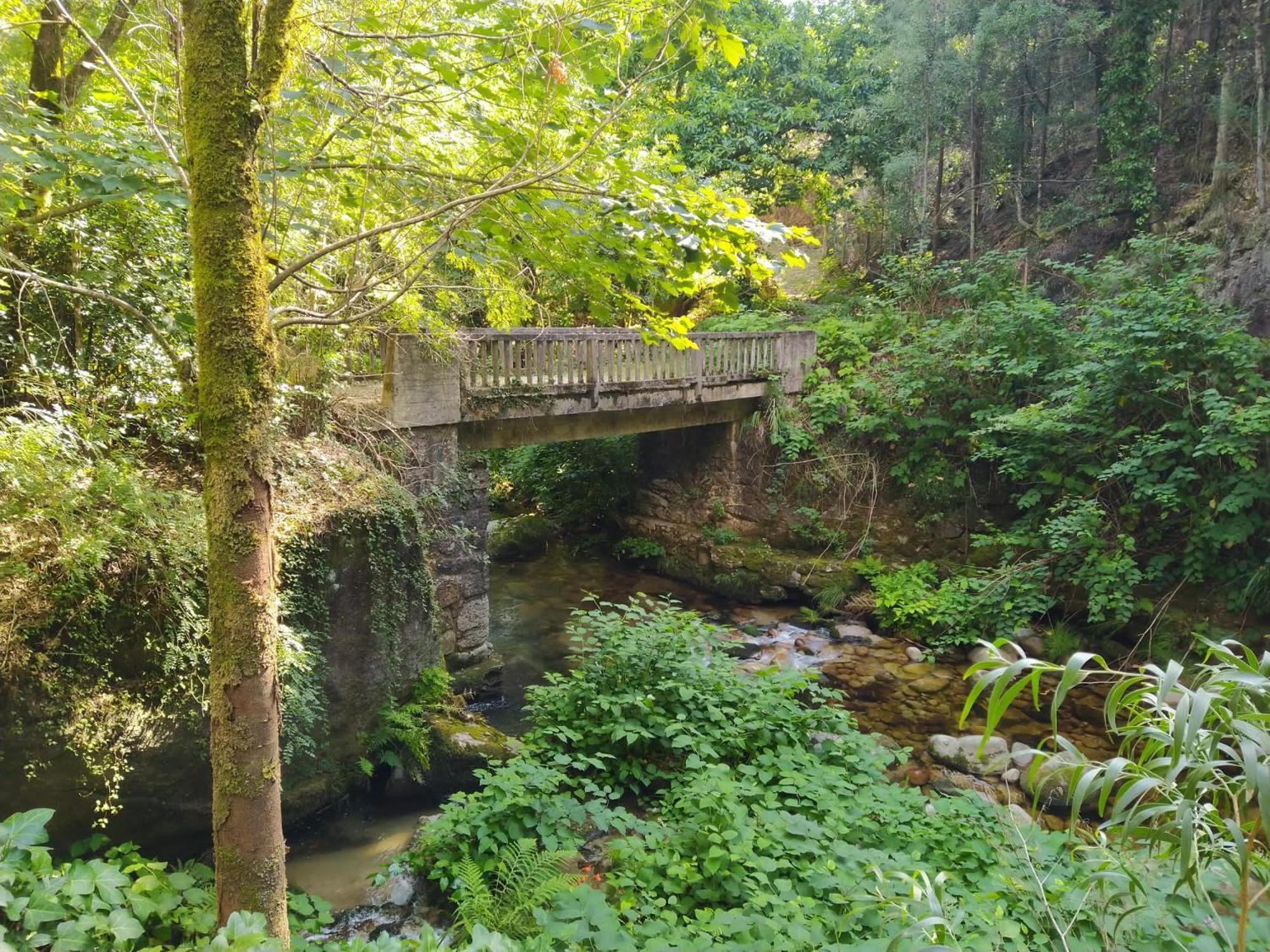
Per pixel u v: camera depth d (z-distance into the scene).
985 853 3.22
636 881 3.31
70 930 2.02
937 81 13.27
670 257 2.81
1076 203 13.39
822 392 11.68
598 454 14.02
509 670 8.50
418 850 4.32
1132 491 8.87
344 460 6.09
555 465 14.62
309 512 5.35
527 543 13.20
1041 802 5.59
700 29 2.66
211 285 2.08
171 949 2.28
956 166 16.36
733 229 2.59
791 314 15.42
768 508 11.66
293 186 3.33
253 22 2.23
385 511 5.77
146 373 4.84
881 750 4.66
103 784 3.96
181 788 4.30
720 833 3.46
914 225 14.99
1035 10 11.92
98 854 3.96
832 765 4.50
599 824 3.78
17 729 3.65
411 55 2.79
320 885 4.39
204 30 2.02
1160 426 8.75
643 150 5.18
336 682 5.37
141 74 3.73
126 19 3.30
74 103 3.67
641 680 5.41
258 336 2.14
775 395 11.62
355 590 5.51
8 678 3.61
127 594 4.01
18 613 3.68
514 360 8.09
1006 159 14.38
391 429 6.73
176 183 2.75
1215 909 1.80
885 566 10.45
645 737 5.01
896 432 11.03
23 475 3.65
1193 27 12.40
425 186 3.22
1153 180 12.12
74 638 3.82
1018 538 9.38
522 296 4.51
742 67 15.21
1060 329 9.98
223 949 1.88
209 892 2.82
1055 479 9.26
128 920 2.16
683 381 10.20
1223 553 8.20
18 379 4.39
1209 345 8.23
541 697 5.50
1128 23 12.08
